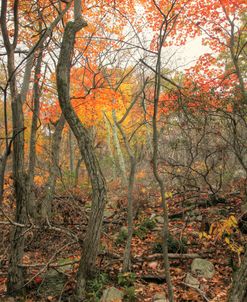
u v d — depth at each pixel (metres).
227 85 10.15
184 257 7.54
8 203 9.50
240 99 9.05
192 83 9.70
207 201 10.22
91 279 6.42
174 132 12.45
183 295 6.20
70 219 9.80
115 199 12.62
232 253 7.39
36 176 12.49
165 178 12.51
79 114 9.95
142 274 7.10
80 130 6.11
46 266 6.65
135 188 12.43
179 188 11.23
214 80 10.14
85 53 10.07
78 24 6.08
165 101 9.36
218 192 10.34
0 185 6.79
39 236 8.38
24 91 7.55
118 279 6.81
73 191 12.52
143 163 17.36
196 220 9.41
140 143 19.00
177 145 11.13
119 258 7.73
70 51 6.08
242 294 3.59
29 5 9.29
